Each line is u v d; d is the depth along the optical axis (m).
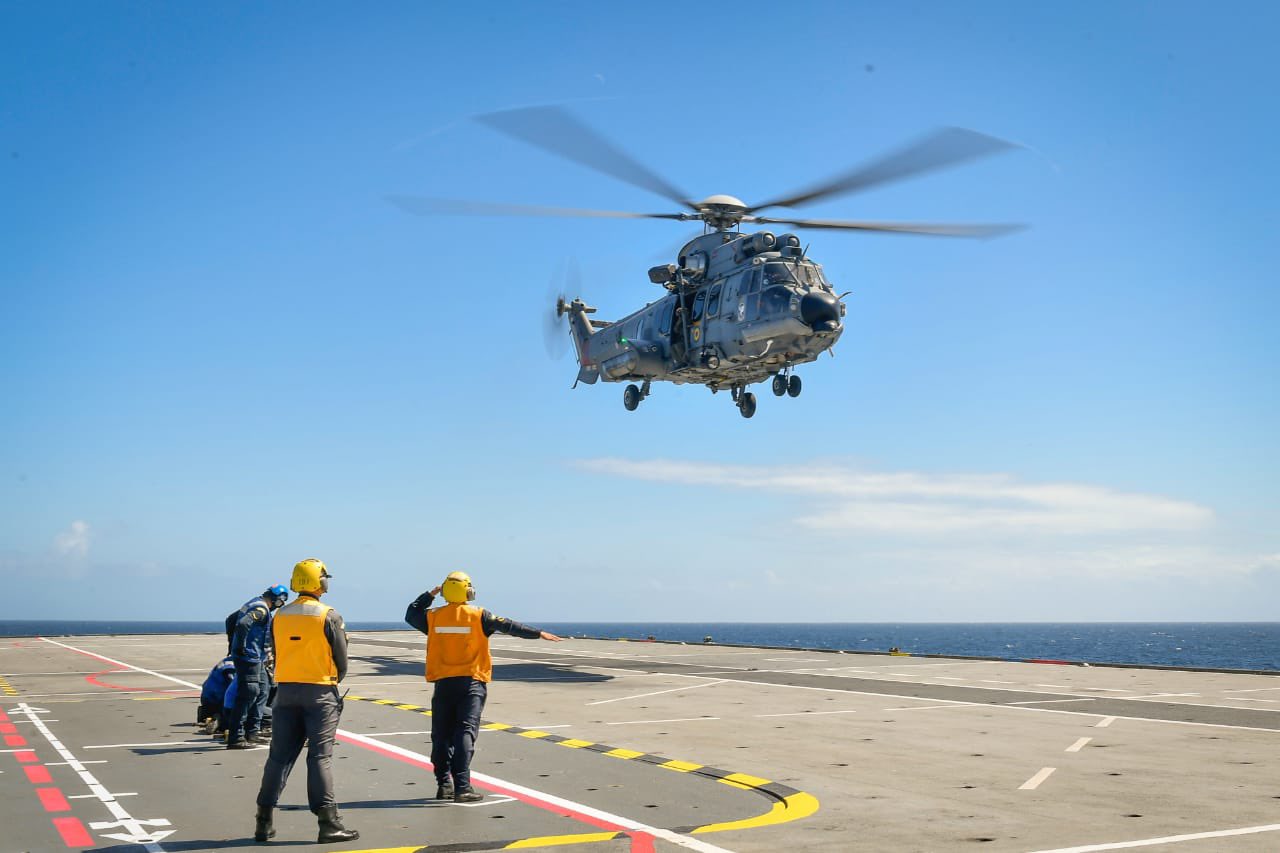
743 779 9.90
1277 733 13.16
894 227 23.33
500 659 28.28
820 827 7.90
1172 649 156.62
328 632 7.74
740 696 17.88
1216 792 9.33
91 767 10.71
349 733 13.18
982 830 7.80
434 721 9.05
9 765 10.84
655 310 28.25
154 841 7.59
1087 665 26.08
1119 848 7.21
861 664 26.59
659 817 8.27
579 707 16.12
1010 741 12.49
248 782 9.91
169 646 36.16
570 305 33.50
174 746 12.13
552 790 9.38
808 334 23.39
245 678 11.92
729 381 28.02
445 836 7.64
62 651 32.62
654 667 25.11
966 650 149.75
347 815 8.40
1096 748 11.92
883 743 12.32
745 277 24.48
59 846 7.44
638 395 30.59
